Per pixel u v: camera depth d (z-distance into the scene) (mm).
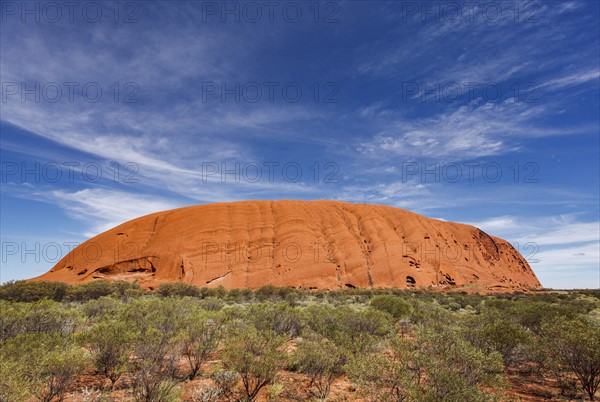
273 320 12445
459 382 5188
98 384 7441
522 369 9875
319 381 7785
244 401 6430
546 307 13742
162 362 7977
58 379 6352
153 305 12562
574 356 7848
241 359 6672
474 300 37406
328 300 38781
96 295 37438
